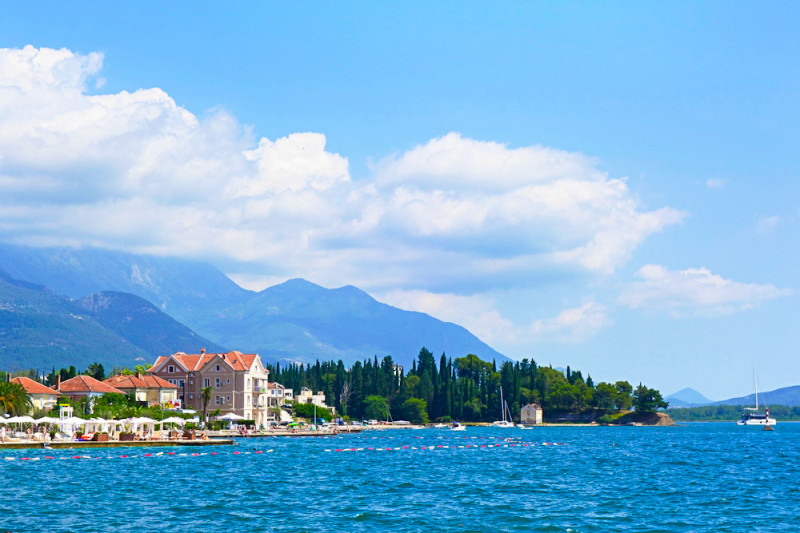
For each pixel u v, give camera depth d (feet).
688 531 288.71
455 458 634.84
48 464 510.17
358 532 283.18
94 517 307.78
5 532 280.10
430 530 287.89
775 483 438.40
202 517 310.45
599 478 465.06
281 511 326.44
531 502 356.18
